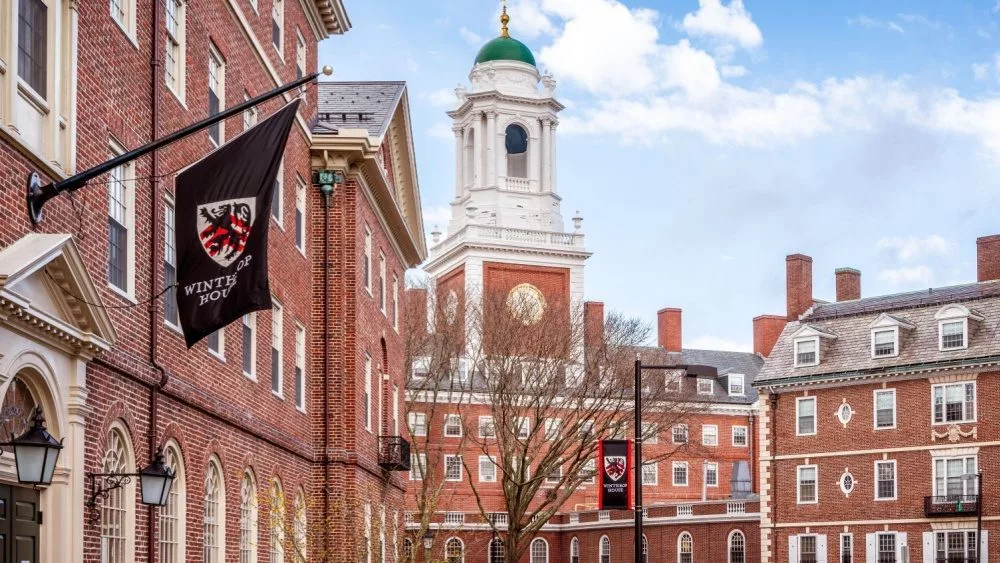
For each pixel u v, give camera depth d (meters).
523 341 71.62
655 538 92.88
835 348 75.69
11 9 17.72
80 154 20.72
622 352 72.06
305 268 38.75
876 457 72.75
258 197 20.83
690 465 107.38
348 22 43.00
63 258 18.41
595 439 72.38
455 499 97.25
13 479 18.38
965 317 70.25
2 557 18.08
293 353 36.72
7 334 17.48
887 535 71.75
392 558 48.22
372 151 40.22
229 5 30.08
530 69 119.00
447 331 72.25
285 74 36.72
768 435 77.38
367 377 43.41
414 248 53.78
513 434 69.31
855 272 81.94
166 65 26.16
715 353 118.00
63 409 19.66
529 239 113.12
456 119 121.31
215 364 28.36
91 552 20.77
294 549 33.41
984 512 68.38
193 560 26.45
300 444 37.06
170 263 25.72
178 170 26.17
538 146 118.00
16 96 17.94
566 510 101.81
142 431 23.53
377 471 45.53
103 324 20.36
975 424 69.12
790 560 75.38
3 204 17.38
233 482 29.75
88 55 21.11
